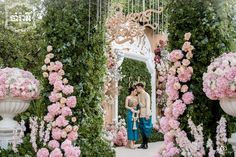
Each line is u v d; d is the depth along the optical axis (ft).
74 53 13.16
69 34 13.08
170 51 11.53
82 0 13.29
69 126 12.63
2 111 12.51
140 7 27.73
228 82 9.39
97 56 13.92
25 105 12.80
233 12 11.21
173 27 11.50
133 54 33.24
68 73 13.05
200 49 11.05
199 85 10.94
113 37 26.32
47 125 12.51
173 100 11.19
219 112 10.88
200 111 10.93
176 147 10.96
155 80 36.65
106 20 14.40
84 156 13.03
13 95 12.21
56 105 12.60
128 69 33.06
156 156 11.37
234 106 9.57
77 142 13.14
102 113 14.29
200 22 11.10
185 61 11.00
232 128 10.91
